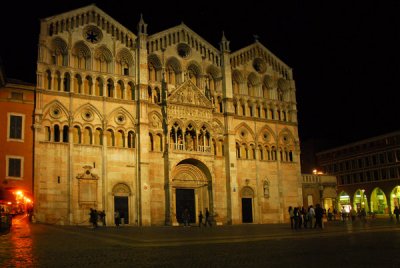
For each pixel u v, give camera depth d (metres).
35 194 55.53
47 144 57.78
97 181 60.22
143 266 19.66
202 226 60.00
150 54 68.12
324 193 83.44
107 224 59.66
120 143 63.31
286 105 81.38
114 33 65.88
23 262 20.86
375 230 44.50
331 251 25.16
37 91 58.38
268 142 77.38
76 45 62.88
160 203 63.91
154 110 66.44
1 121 56.94
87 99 61.56
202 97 69.69
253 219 72.62
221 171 70.69
